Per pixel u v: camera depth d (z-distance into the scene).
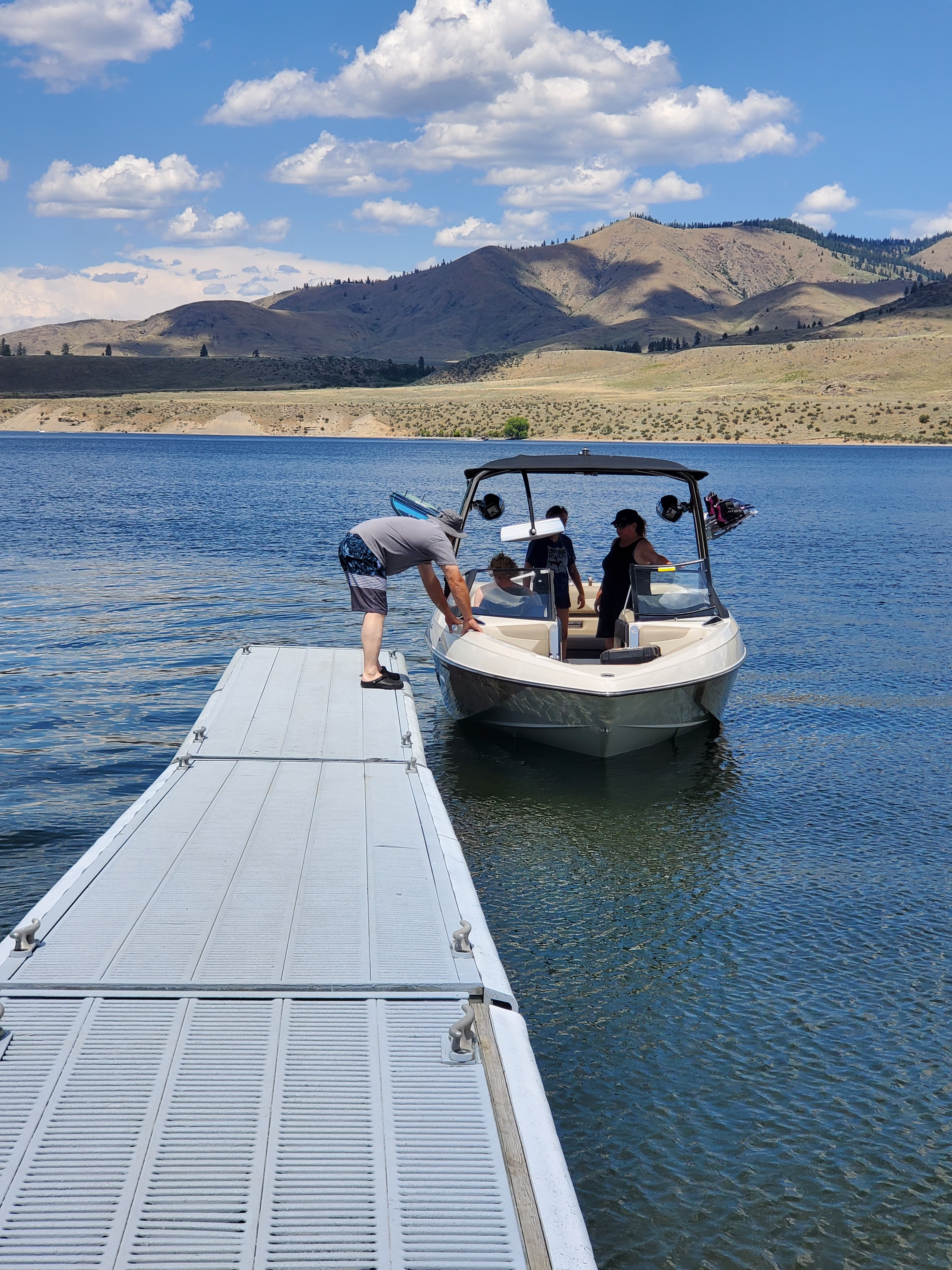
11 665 12.55
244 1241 2.54
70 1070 3.14
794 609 17.41
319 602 17.53
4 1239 2.51
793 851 7.29
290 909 4.36
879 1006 5.22
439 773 9.01
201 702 10.91
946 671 12.90
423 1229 2.60
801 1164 4.07
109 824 7.39
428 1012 3.55
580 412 196.00
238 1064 3.21
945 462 101.12
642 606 10.26
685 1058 4.75
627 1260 3.59
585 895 6.52
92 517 34.16
